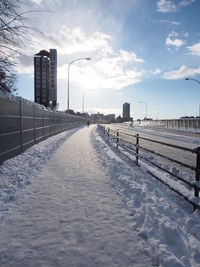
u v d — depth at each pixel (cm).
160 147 1702
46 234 366
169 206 456
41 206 480
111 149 1378
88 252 321
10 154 885
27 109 1183
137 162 879
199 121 4175
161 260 295
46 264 295
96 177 731
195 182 441
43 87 5156
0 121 771
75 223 405
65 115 3406
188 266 283
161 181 598
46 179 698
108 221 414
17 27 650
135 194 550
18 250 323
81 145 1656
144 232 369
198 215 420
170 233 349
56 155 1171
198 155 441
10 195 530
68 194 561
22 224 398
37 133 1465
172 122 5728
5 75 742
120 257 311
